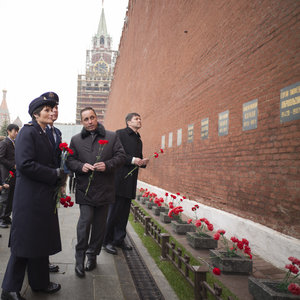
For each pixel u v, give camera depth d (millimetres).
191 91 8039
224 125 5848
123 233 4430
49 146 2754
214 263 3654
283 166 3955
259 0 4695
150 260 3943
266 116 4395
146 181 14359
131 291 2953
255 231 4406
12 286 2557
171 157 9898
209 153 6590
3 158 5344
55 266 3428
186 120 8398
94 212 3619
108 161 3496
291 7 3895
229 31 5773
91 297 2791
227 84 5777
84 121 3574
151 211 8211
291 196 3773
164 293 2910
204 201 6801
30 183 2568
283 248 3729
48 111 2717
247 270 3459
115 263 3797
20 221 2521
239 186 5156
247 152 4922
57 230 2766
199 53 7484
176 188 9164
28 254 2496
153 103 13336
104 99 105000
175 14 10078
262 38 4574
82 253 3381
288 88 3898
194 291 2676
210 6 6820
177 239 5102
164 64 11484
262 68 4555
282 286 2619
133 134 4543
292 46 3848
